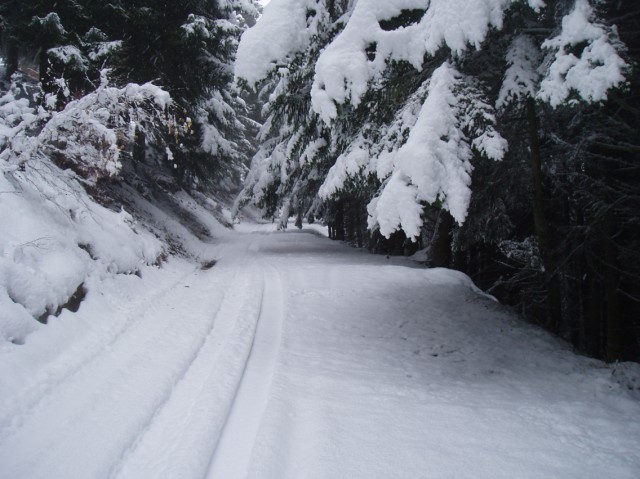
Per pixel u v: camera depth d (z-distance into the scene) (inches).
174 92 652.7
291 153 447.5
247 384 185.3
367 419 158.7
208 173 930.1
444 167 201.0
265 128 673.0
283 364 208.4
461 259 607.8
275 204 669.3
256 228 1251.8
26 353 166.9
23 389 151.6
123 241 323.0
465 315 325.7
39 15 422.0
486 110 212.7
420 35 224.4
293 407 165.3
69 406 150.6
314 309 319.0
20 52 575.8
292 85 332.8
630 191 324.8
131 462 127.9
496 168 319.6
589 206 358.3
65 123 275.1
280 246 740.7
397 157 208.1
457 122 211.2
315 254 627.8
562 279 447.8
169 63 634.2
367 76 232.1
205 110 787.4
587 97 179.0
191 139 754.8
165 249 431.2
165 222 589.3
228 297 326.0
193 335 231.9
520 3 213.3
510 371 230.5
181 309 282.5
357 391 185.0
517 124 308.0
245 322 267.0
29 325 176.9
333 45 237.1
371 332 281.0
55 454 125.1
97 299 238.7
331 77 231.3
